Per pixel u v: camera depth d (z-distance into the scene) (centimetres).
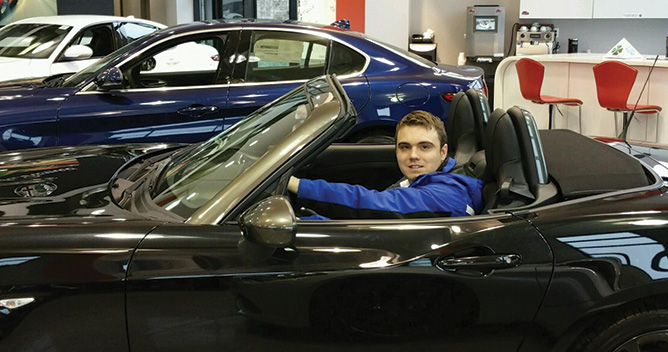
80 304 170
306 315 176
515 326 184
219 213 187
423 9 1214
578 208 199
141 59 476
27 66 722
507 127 218
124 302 171
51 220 190
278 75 492
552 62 821
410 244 184
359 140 489
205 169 212
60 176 242
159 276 172
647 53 1099
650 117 714
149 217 195
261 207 170
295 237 183
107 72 459
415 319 180
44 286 169
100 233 181
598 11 1051
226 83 483
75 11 1175
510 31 1187
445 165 248
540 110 848
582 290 185
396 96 481
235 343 175
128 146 307
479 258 182
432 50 1157
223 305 173
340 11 1152
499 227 190
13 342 167
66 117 452
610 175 216
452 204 219
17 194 219
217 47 491
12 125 444
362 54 493
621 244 189
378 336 180
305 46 493
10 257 173
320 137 191
